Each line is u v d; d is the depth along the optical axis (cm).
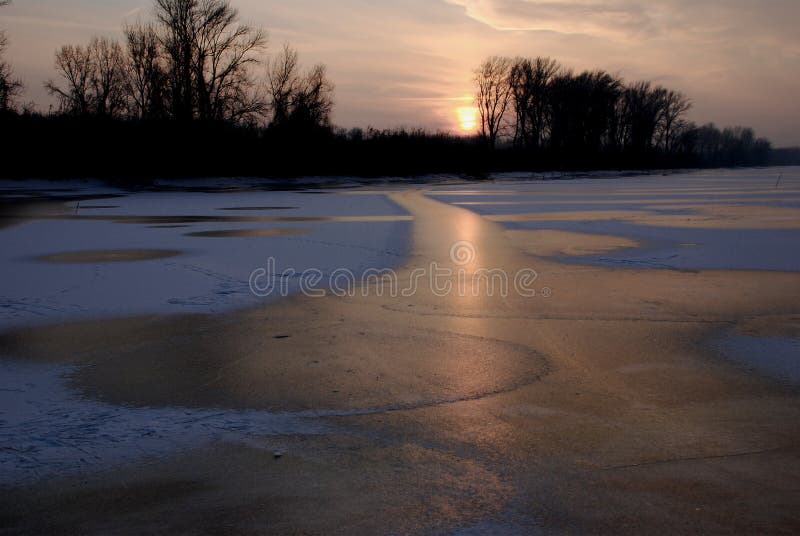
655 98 12694
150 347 900
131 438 607
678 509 468
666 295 1230
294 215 2925
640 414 659
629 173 10381
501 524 452
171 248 1814
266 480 523
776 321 1037
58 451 579
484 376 780
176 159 6253
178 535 443
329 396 714
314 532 445
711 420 642
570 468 537
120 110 6181
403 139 8394
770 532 437
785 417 650
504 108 10088
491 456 562
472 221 2609
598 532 440
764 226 2398
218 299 1186
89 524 459
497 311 1106
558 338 943
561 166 10406
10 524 460
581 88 10200
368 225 2453
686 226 2411
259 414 665
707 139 19175
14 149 5416
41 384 758
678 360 840
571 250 1805
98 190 5256
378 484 514
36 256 1677
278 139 7069
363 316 1070
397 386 745
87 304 1147
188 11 6156
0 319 1048
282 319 1049
